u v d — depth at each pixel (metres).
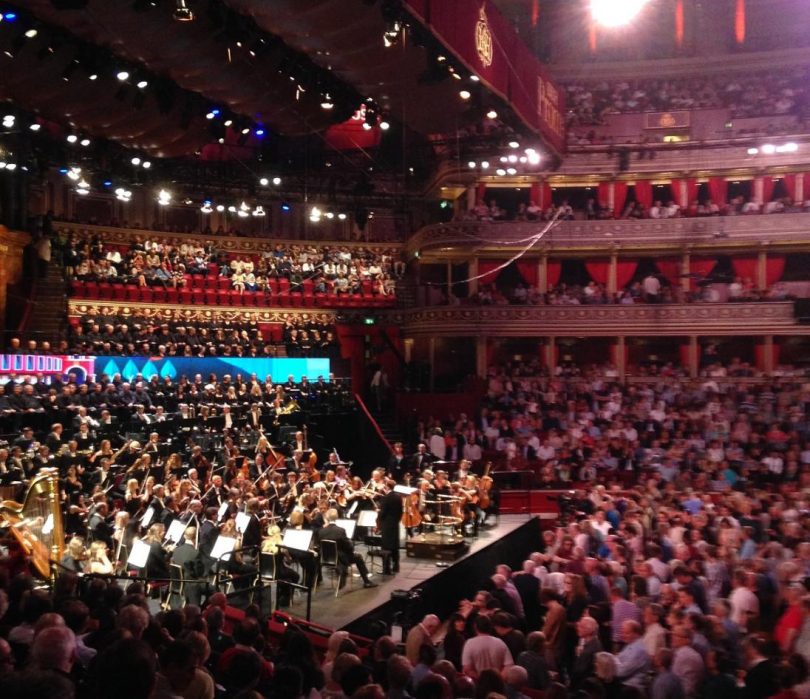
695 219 37.62
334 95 20.30
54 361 25.98
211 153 37.59
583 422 31.59
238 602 14.04
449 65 18.09
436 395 34.28
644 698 8.88
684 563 13.95
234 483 18.58
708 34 41.19
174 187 35.50
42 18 15.65
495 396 34.28
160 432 24.00
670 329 36.72
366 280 38.41
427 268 41.81
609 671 9.23
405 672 7.10
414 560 19.53
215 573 14.05
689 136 40.12
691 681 9.24
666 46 41.59
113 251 35.16
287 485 19.06
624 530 16.98
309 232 41.12
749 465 26.88
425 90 19.55
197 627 8.16
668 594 12.17
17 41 15.75
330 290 37.50
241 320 35.78
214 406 26.25
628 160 38.41
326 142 40.19
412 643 9.88
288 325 35.50
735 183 40.34
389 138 41.53
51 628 4.47
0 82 17.06
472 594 19.94
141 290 33.25
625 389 34.19
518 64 21.69
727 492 20.94
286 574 15.30
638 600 12.10
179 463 20.02
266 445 23.77
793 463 26.39
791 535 15.89
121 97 18.80
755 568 13.65
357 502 19.09
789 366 36.62
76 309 31.86
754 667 8.58
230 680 5.70
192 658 5.14
